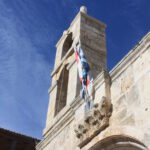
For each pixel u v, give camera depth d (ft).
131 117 28.60
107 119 31.68
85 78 39.83
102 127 31.86
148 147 24.90
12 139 66.64
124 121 29.37
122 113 30.22
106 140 31.30
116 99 32.09
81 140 34.45
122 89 31.91
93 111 32.96
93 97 35.24
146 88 28.25
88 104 35.65
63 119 42.93
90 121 33.60
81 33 57.36
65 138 40.86
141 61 30.60
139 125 27.04
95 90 35.60
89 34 58.29
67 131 41.19
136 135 26.78
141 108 27.76
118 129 29.48
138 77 30.09
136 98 29.12
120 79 33.04
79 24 59.21
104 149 32.07
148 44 30.17
